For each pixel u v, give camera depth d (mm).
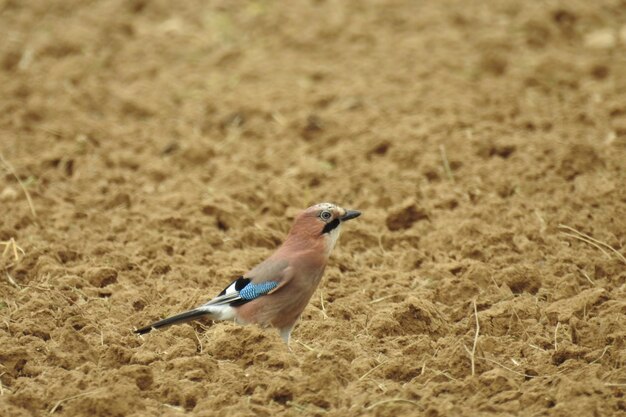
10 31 23828
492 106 18422
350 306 11922
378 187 15773
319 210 11023
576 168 15547
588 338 10766
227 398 9570
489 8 24203
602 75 20016
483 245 13438
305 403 9523
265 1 25484
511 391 9633
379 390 9766
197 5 25469
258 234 14195
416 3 24812
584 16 23047
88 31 23344
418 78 20266
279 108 19203
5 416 9234
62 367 10359
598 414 9141
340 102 19266
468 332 11172
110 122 19062
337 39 22750
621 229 13609
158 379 9961
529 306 11617
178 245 13828
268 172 16688
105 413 9320
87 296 12289
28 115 18922
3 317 11367
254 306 10859
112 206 15469
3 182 16031
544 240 13578
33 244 13656
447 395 9656
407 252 13445
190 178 16359
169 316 11625
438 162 16297
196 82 20844
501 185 15320
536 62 20391
